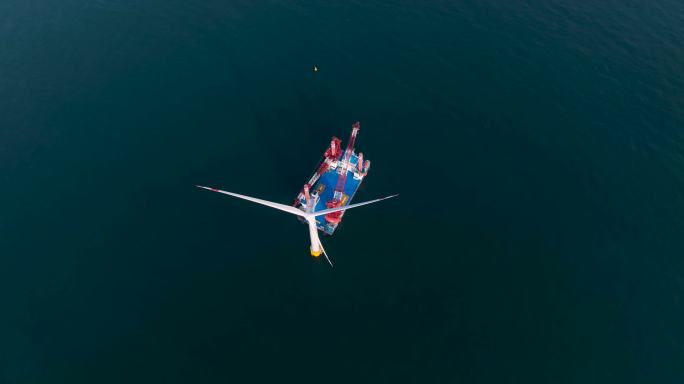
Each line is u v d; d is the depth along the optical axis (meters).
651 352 87.31
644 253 100.50
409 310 93.62
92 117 126.44
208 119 128.38
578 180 113.50
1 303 93.31
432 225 106.62
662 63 136.62
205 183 114.12
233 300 94.62
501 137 123.62
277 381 84.88
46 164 115.94
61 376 85.19
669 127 122.06
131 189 112.44
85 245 102.19
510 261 100.50
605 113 126.19
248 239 103.50
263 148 122.31
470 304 94.44
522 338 89.81
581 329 90.62
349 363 87.00
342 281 97.44
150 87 134.88
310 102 133.12
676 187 111.00
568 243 102.75
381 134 125.69
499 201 110.75
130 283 96.62
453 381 85.06
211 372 85.69
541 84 134.38
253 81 138.00
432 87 136.25
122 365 86.44
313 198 92.75
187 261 99.94
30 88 131.25
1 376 85.06
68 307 93.19
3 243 101.88
